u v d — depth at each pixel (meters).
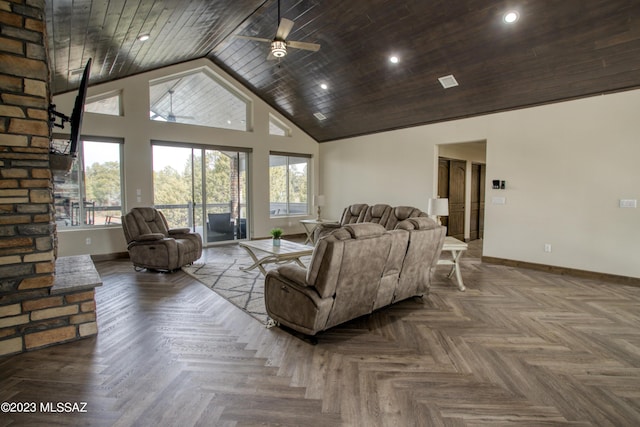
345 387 2.12
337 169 8.51
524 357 2.50
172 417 1.83
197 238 5.49
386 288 3.17
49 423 1.77
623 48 3.78
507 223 5.49
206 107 7.09
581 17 3.59
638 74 4.06
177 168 6.72
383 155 7.38
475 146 8.17
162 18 3.94
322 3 4.41
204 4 3.97
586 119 4.64
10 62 2.38
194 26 4.66
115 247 5.95
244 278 4.66
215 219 7.32
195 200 7.00
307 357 2.50
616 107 4.39
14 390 2.06
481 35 4.18
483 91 5.15
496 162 5.56
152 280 4.55
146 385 2.12
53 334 2.64
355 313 2.98
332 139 8.59
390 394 2.05
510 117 5.36
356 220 6.73
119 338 2.78
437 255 3.67
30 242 2.53
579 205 4.76
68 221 5.56
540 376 2.25
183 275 4.81
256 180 7.79
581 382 2.18
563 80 4.48
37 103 2.49
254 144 7.71
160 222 5.51
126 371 2.28
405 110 6.34
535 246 5.21
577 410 1.90
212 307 3.53
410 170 6.86
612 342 2.74
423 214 5.69
